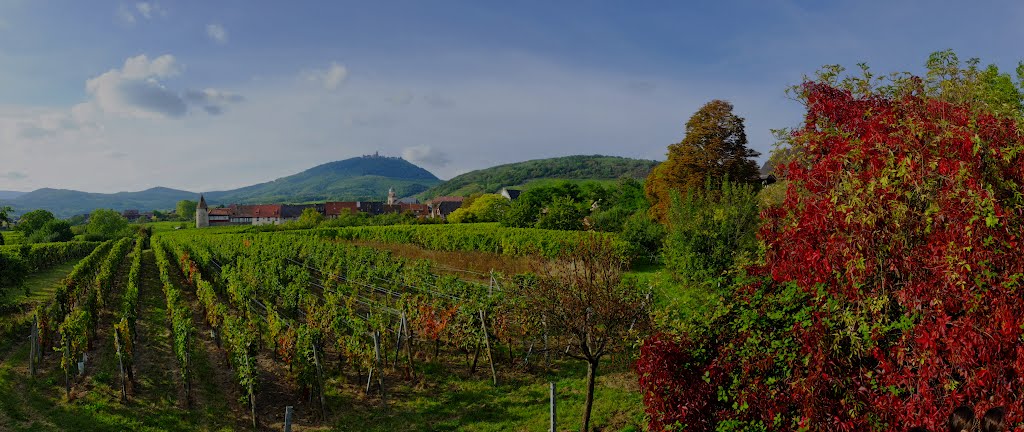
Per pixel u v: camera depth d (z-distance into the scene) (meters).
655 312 8.55
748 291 7.21
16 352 15.65
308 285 26.69
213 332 17.48
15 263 22.08
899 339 5.65
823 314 6.13
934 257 5.14
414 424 12.30
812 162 6.95
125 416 11.97
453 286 21.50
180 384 13.86
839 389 5.82
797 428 6.10
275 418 12.48
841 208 5.48
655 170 46.75
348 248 40.66
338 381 14.61
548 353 15.60
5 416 11.52
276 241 48.56
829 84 7.15
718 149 40.22
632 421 11.85
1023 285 4.90
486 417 12.59
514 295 16.02
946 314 5.06
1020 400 4.59
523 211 56.78
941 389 5.18
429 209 167.75
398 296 23.86
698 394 6.98
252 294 22.25
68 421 11.55
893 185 5.48
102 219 87.94
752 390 6.48
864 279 5.68
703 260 20.95
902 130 5.70
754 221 21.84
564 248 12.53
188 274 29.89
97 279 24.11
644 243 32.97
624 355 13.39
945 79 6.79
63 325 13.62
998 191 5.41
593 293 10.77
